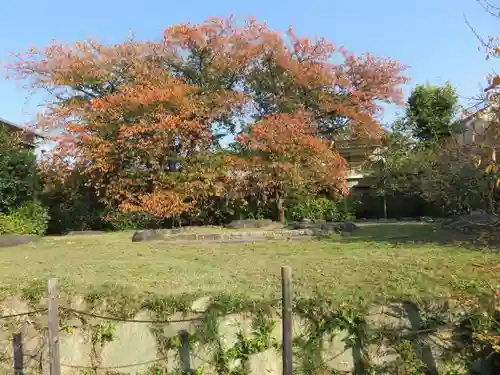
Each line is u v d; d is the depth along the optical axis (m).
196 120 14.63
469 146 8.66
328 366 4.72
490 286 4.82
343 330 4.76
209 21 15.91
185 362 4.87
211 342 4.84
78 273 6.50
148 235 11.56
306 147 14.35
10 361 5.27
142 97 13.83
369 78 16.78
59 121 14.73
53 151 14.41
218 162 14.89
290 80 16.56
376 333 4.71
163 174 14.40
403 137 19.27
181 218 15.39
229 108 15.61
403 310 4.80
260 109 17.02
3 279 6.15
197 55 16.27
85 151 14.07
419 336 4.72
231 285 5.58
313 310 4.82
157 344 4.98
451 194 12.31
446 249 7.74
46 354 5.19
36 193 14.54
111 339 5.10
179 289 5.43
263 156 14.59
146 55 15.91
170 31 15.74
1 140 13.84
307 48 16.58
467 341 4.68
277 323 4.87
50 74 15.86
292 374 4.52
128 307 5.15
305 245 9.42
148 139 14.02
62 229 15.94
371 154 19.58
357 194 20.70
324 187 16.17
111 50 15.85
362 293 5.00
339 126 17.48
